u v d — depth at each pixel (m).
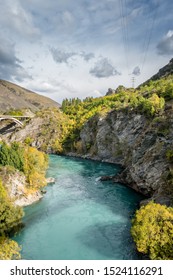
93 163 75.00
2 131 124.88
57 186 46.53
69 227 28.83
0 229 26.61
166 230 21.17
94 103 131.38
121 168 61.09
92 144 89.94
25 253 23.06
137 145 48.69
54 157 88.62
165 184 33.91
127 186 46.50
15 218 28.48
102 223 30.03
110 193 42.22
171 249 20.28
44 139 106.62
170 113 47.97
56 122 112.94
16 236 26.53
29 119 121.00
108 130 81.94
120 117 78.88
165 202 29.81
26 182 38.88
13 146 42.34
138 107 74.44
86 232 27.66
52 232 27.55
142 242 21.11
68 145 99.62
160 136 43.38
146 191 40.34
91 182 49.78
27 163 41.12
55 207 35.25
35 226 29.00
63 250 23.77
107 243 25.25
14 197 34.66
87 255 22.95
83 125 98.69
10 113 142.12
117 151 77.62
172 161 36.75
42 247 24.28
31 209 34.16
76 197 39.94
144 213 23.17
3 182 34.25
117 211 33.94
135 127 71.38
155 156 40.25
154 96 69.56
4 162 37.66
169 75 128.12
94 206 35.84
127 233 27.45
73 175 56.53
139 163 43.00
